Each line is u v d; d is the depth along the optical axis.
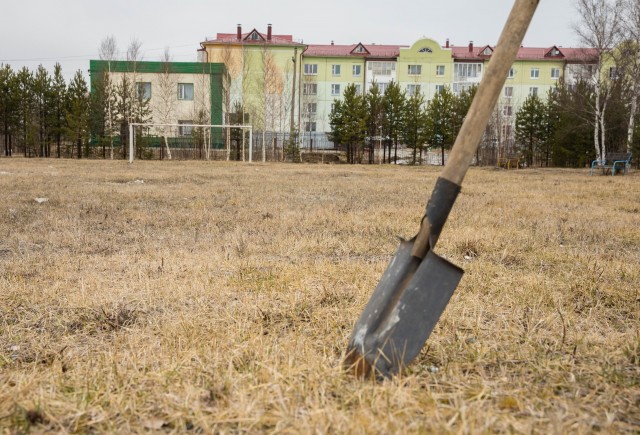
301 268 4.60
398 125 42.12
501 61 2.16
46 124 40.16
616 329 3.01
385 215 8.33
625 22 28.20
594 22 28.61
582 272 4.42
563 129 36.31
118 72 46.34
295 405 1.86
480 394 1.89
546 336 2.80
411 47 57.16
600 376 2.16
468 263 4.85
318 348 2.65
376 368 2.11
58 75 40.22
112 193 11.71
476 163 41.38
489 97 2.16
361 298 3.55
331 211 8.76
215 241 6.13
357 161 44.25
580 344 2.61
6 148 40.38
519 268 4.75
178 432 1.76
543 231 6.85
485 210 9.16
